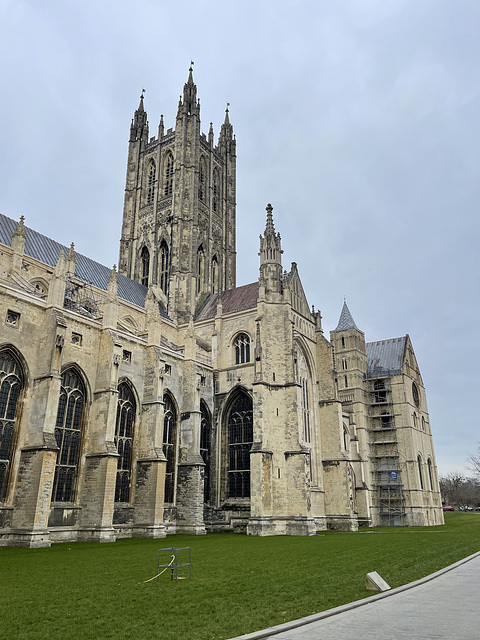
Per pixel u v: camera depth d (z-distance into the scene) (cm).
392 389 11625
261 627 1595
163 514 6338
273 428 6988
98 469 5344
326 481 8294
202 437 7525
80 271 7894
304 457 6750
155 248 10294
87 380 5662
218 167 11694
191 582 2431
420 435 11956
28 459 4753
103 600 2011
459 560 3381
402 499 10756
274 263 7800
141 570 2859
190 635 1507
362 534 6712
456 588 2283
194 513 6456
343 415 10406
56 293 5356
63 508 5147
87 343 5747
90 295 7412
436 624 1588
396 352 12188
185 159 10481
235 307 8850
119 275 9138
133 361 6334
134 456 6128
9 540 4559
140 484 5984
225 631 1550
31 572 2792
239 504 7112
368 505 10131
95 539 5075
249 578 2550
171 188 10612
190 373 7094
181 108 10744
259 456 6638
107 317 5947
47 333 5197
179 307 9400
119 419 6053
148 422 6212
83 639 1480
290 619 1697
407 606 1878
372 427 11669
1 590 2238
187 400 6994
